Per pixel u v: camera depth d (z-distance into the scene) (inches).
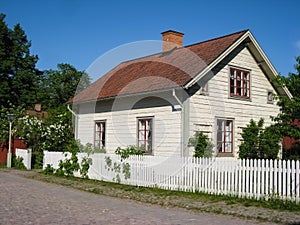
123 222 302.7
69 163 674.8
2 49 1546.5
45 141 877.2
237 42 660.7
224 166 453.1
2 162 949.2
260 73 737.0
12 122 928.3
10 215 326.3
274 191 406.9
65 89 2194.9
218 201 416.2
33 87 1697.8
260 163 422.0
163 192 484.4
